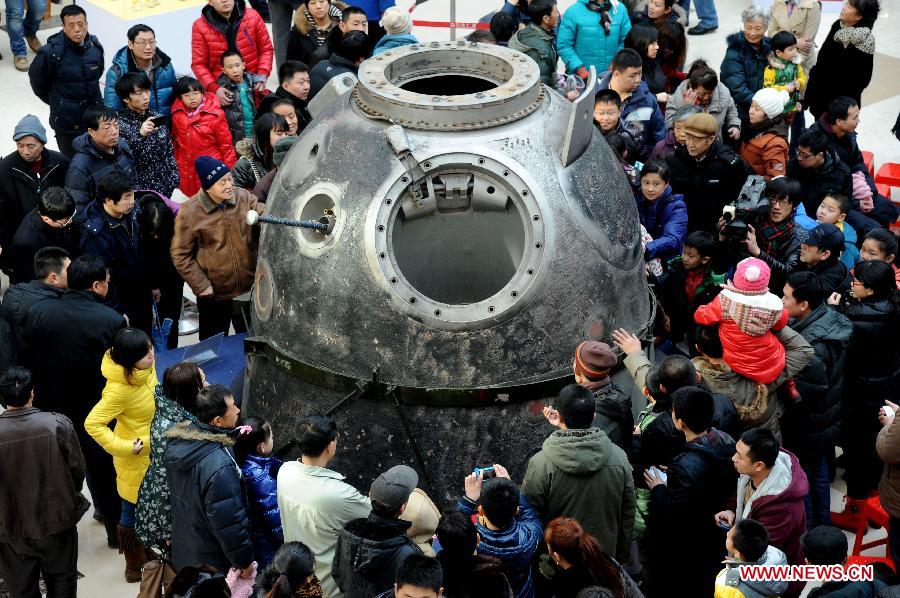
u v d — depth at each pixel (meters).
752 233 7.70
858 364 7.07
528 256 5.84
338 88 6.86
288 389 6.25
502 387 5.83
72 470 6.20
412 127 5.97
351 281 5.83
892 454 6.06
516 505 5.01
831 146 9.22
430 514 5.50
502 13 10.44
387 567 4.91
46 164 8.82
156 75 10.46
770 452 5.46
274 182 6.58
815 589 5.27
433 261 6.13
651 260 8.09
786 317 6.39
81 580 6.87
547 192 5.89
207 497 5.52
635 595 5.01
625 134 8.88
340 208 5.90
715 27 14.52
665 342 8.17
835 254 7.64
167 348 8.58
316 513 5.30
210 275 7.89
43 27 14.77
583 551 4.77
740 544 5.10
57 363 6.84
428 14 12.89
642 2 12.12
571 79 9.72
